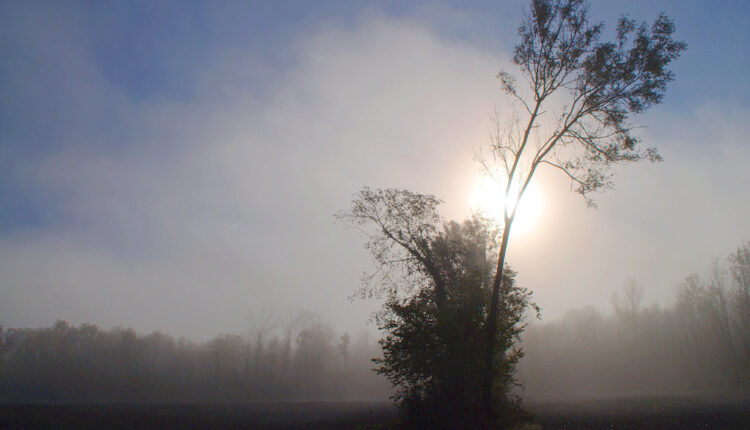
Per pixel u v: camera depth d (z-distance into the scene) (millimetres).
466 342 33344
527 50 32531
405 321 34750
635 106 31078
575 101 32500
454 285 36875
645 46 30094
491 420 30859
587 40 31141
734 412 47969
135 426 55844
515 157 33844
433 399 32594
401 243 40156
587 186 32531
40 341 134125
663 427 36094
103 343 139500
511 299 35281
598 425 38625
